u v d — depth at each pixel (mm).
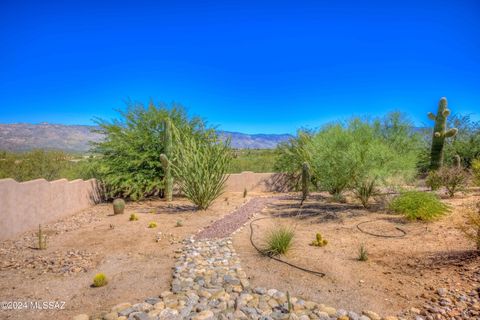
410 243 5707
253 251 5672
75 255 5586
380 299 3795
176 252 5715
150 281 4395
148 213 9578
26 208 7547
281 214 8914
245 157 21672
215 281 4320
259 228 7324
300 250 5605
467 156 17656
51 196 8680
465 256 4766
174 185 14188
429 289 3947
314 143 9977
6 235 6820
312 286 4176
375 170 8086
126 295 3975
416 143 10023
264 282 4312
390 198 8578
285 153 16438
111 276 4594
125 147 12469
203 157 10070
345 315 3432
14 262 5270
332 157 8953
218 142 10570
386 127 10164
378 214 8188
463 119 18766
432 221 7012
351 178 9008
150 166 12844
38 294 4035
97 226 7840
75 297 3945
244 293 3957
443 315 3367
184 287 4133
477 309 3387
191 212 9742
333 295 3924
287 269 4762
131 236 6797
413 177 9000
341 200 10383
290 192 15852
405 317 3395
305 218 8211
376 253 5332
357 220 7660
